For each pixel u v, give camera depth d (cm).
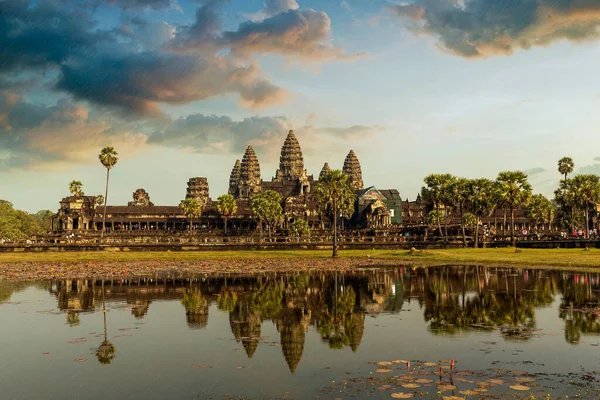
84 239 12500
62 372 2470
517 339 2952
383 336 3091
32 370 2502
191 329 3347
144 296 4772
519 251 10038
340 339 3036
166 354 2753
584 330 3167
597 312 3750
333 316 3759
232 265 8162
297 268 7656
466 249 11319
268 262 8762
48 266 7925
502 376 2283
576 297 4450
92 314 3866
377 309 4034
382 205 19762
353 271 7169
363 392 2120
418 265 8081
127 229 19450
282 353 2747
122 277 6412
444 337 3033
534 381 2212
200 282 5850
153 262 8738
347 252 11088
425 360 2566
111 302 4416
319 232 16925
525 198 12138
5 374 2448
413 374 2338
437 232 15850
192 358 2675
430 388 2141
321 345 2902
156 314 3862
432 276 6347
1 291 5112
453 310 3938
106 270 7288
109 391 2219
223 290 5162
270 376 2369
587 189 12656
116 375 2422
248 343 2969
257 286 5481
